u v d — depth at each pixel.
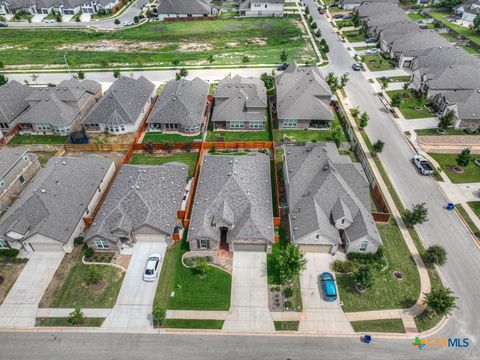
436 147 71.56
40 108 77.50
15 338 41.50
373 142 73.12
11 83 84.31
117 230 49.25
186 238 52.00
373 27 126.25
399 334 41.31
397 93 90.69
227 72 103.81
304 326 42.16
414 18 145.25
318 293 45.59
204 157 62.94
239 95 79.31
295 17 150.88
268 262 49.34
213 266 48.81
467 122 76.00
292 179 56.53
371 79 98.31
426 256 49.06
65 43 131.00
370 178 62.16
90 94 86.88
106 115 77.19
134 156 70.31
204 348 40.25
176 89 82.38
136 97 83.06
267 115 83.88
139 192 53.16
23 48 126.50
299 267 44.25
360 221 49.09
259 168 60.12
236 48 122.06
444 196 60.03
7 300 45.25
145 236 51.91
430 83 85.44
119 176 59.28
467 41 117.38
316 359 39.22
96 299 45.19
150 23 150.12
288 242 51.88
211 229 49.84
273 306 44.19
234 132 77.94
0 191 57.09
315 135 76.00
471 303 44.28
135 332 41.88
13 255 50.41
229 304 44.44
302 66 105.25
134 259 50.03
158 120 76.25
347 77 99.31
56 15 156.00
